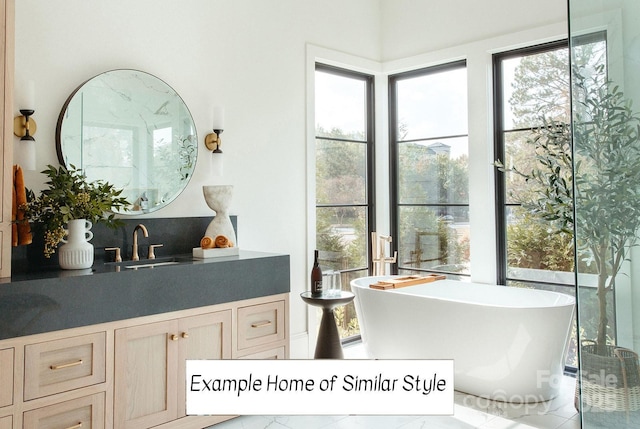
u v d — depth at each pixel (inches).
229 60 137.4
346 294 137.1
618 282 53.1
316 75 165.9
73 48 110.0
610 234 53.6
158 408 98.2
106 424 91.0
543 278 145.9
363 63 173.3
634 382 51.9
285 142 150.6
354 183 176.2
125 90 117.0
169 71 125.5
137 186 118.7
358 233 177.2
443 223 168.7
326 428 108.0
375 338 142.8
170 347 100.0
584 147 54.7
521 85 151.0
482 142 154.0
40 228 99.3
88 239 103.3
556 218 125.5
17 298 81.2
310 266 156.5
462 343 124.4
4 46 88.6
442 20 164.2
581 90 55.0
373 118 180.5
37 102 105.1
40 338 83.6
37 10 105.1
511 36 147.9
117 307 92.4
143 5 121.0
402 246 180.2
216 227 123.4
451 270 166.6
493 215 153.7
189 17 129.4
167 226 122.5
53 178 98.3
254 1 143.4
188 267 102.7
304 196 155.9
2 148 87.7
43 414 83.8
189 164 127.9
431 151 172.1
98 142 112.7
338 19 166.6
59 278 85.7
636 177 52.2
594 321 54.4
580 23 55.2
